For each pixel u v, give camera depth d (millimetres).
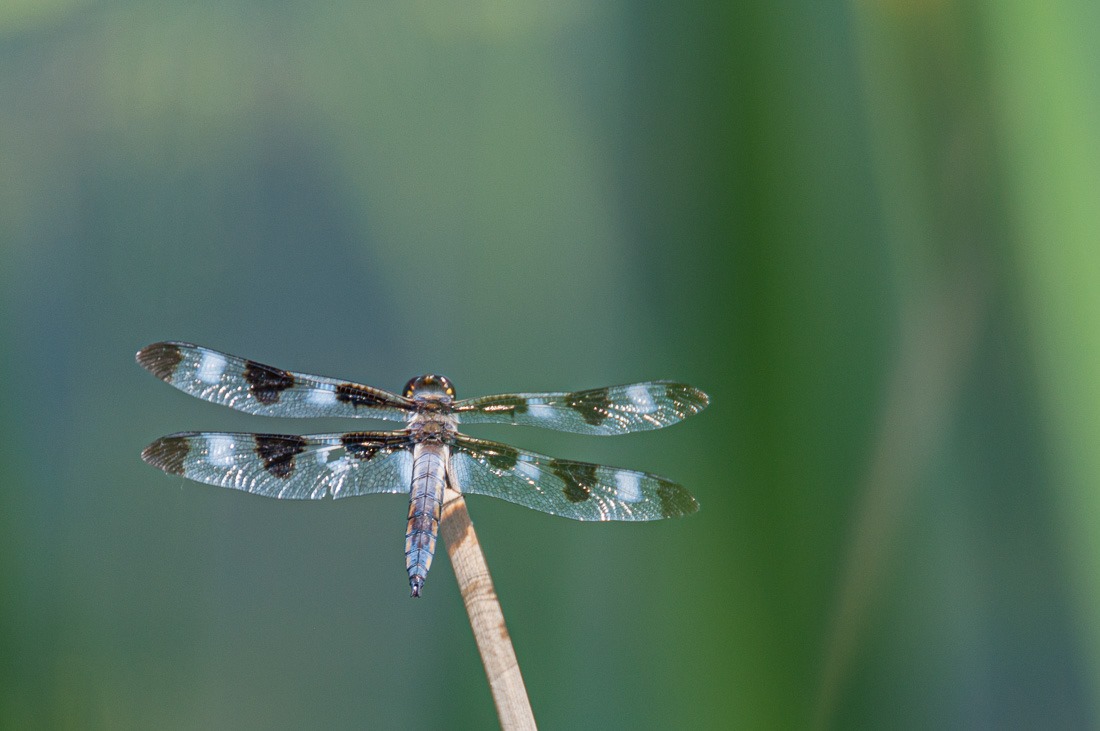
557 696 1910
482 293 1976
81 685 1945
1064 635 1907
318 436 1909
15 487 1954
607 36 1927
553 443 1945
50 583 1951
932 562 1902
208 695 1947
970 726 1904
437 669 1951
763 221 1894
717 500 1895
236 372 1920
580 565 1920
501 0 1973
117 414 1970
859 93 1892
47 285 1979
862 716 1894
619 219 1920
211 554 1965
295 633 1957
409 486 1907
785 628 1890
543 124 1965
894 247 1892
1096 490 1886
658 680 1897
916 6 1887
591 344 1953
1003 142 1881
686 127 1899
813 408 1891
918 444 1894
